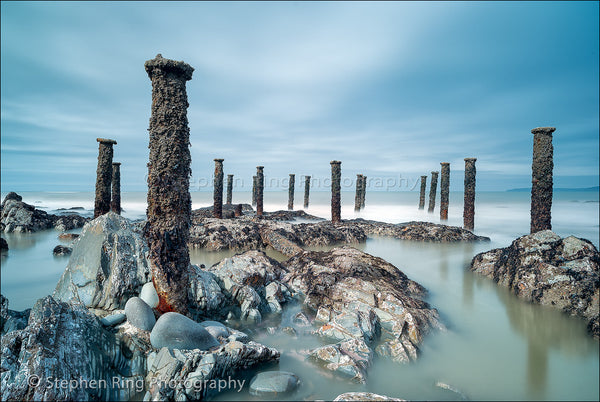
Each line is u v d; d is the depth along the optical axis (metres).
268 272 8.38
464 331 6.46
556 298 7.35
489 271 10.01
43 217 20.11
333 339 5.66
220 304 6.59
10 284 8.77
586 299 6.92
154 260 5.22
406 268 11.37
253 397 4.05
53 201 52.53
